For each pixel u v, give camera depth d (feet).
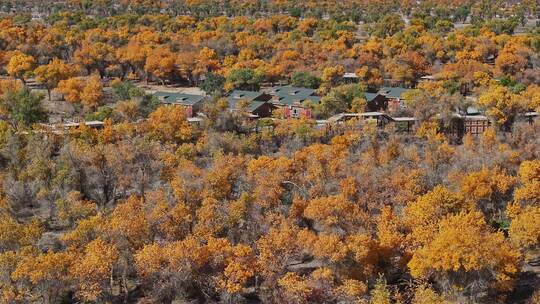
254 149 441.27
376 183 340.59
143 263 263.08
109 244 269.64
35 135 423.23
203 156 428.56
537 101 509.76
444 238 256.93
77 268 253.44
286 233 273.75
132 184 366.02
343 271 269.03
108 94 631.56
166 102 579.89
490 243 257.14
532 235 283.18
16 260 259.19
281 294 259.60
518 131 461.78
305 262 297.12
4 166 393.91
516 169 387.34
